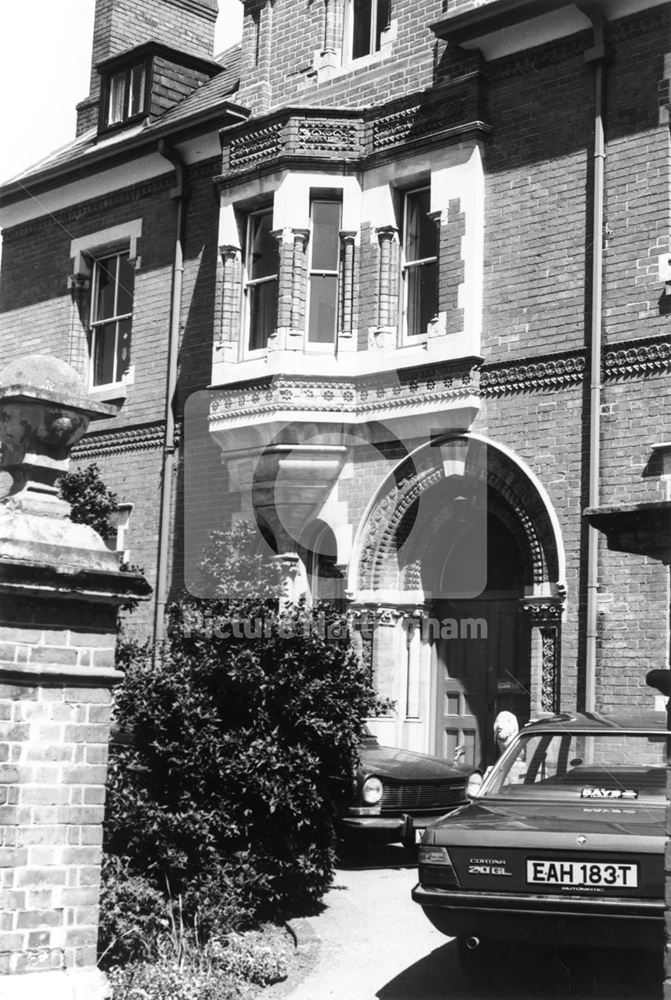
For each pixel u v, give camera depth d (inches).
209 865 305.6
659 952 241.0
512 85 542.9
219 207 621.6
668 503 183.9
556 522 501.0
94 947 218.4
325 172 585.9
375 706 348.8
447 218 548.7
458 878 247.9
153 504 682.8
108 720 224.7
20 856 214.1
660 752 276.7
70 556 220.7
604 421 491.2
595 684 479.5
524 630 540.7
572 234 514.0
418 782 402.9
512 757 287.0
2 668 214.2
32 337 786.8
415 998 258.4
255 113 652.7
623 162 499.5
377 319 570.9
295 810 319.9
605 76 508.7
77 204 764.0
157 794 317.4
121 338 738.2
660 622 467.5
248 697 330.6
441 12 576.7
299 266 581.3
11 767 215.2
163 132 681.6
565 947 250.5
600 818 251.3
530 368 518.9
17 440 229.5
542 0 518.0
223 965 269.9
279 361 573.9
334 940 307.3
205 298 673.0
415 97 566.9
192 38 866.8
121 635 379.6
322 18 631.2
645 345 482.6
